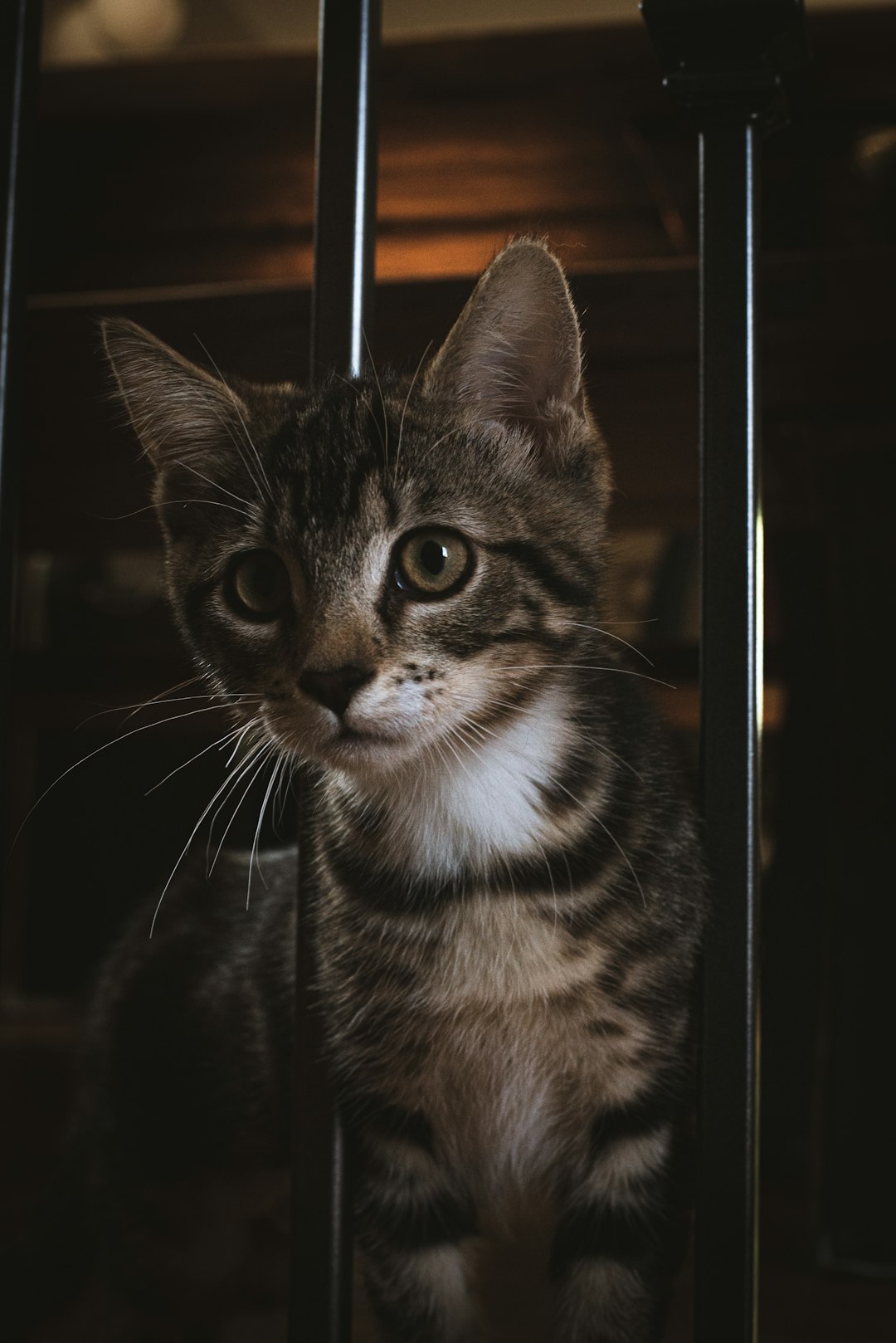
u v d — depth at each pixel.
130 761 1.18
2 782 0.37
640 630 1.08
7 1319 0.55
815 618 0.75
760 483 0.36
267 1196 0.53
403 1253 0.44
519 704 0.44
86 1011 0.58
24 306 0.37
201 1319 0.54
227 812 0.65
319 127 0.36
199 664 0.45
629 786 0.43
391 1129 0.44
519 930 0.43
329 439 0.43
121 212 0.68
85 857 1.21
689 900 0.42
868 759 0.59
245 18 1.58
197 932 0.54
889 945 0.59
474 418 0.43
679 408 0.56
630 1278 0.43
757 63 0.35
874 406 0.56
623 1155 0.43
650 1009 0.42
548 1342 0.45
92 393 0.55
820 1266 0.58
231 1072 0.51
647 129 0.60
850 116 0.59
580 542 0.45
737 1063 0.35
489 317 0.43
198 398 0.44
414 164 0.67
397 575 0.42
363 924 0.43
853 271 0.51
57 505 0.67
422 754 0.43
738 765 0.35
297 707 0.42
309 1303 0.36
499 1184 0.45
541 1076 0.44
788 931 0.74
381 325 0.52
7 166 0.37
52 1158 0.73
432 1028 0.43
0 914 0.51
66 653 0.76
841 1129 0.58
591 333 0.52
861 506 0.59
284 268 0.67
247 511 0.43
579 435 0.44
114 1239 0.55
